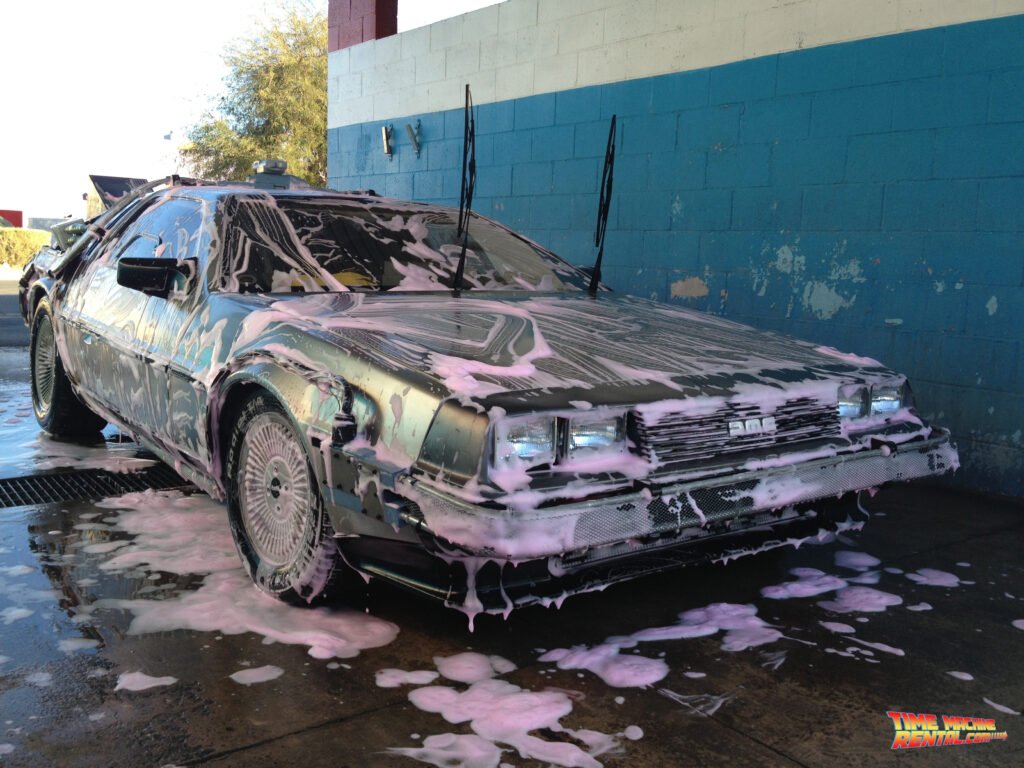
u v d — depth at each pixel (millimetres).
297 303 2992
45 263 5105
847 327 5109
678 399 2404
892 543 3629
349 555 2459
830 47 5074
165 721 2051
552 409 2197
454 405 2176
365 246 3604
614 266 6531
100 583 2854
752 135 5531
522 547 2043
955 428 4645
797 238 5328
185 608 2674
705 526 2432
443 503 2096
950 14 4527
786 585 3088
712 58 5730
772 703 2236
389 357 2432
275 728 2037
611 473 2250
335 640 2490
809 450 2639
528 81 7137
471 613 2172
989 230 4453
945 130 4590
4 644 2414
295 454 2641
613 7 6371
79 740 1962
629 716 2145
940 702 2273
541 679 2320
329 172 9844
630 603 2879
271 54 24625
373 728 2051
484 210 7699
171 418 3242
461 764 1912
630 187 6371
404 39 8453
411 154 8531
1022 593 3074
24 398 6230
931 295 4707
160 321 3410
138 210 4312
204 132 24375
